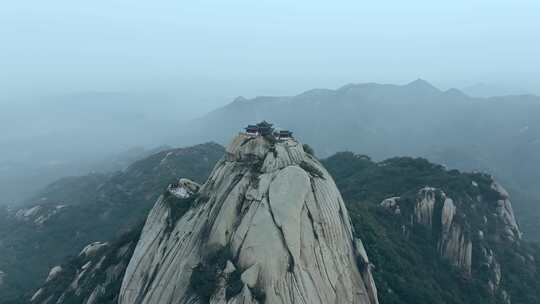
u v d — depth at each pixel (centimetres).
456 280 10950
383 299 8319
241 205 6750
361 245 7450
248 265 6169
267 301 5950
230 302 5938
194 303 6147
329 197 7150
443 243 11762
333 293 6353
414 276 9738
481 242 11825
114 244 9681
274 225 6375
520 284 11600
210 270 6262
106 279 8694
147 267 7138
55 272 11125
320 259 6462
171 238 7119
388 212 12006
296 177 6825
